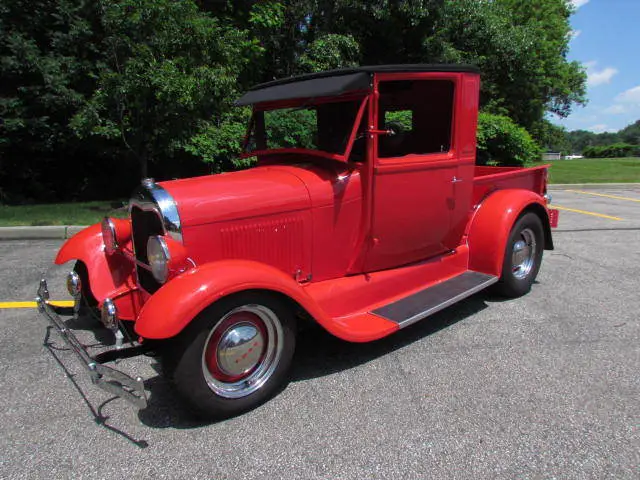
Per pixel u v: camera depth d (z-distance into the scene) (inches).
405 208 142.2
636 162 965.8
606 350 139.1
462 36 590.9
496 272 166.6
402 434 102.2
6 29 355.9
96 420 108.8
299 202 125.6
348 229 136.0
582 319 161.8
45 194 433.4
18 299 184.2
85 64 353.1
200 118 349.7
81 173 448.8
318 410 111.5
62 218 314.3
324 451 97.2
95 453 97.5
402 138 150.6
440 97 149.5
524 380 123.2
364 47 565.0
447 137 152.0
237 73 362.6
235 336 107.9
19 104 355.6
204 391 103.4
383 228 139.9
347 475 90.4
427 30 553.6
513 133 459.2
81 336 151.3
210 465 93.7
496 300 180.7
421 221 148.0
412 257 155.3
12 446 99.6
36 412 111.7
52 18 366.9
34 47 346.9
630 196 458.9
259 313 110.6
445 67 140.8
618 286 194.7
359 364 133.1
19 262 233.9
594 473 89.8
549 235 192.1
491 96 653.9
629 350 138.9
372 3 514.6
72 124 325.1
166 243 108.6
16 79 359.9
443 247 163.8
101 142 384.2
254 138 162.1
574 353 137.4
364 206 135.9
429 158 144.6
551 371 127.4
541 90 836.0
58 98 343.0
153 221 119.5
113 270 141.3
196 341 100.3
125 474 91.4
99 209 352.8
